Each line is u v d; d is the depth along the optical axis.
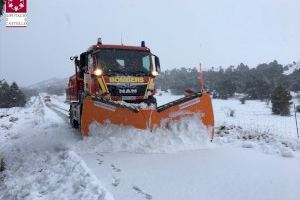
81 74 12.53
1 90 18.75
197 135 9.09
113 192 5.70
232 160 7.71
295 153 8.73
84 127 9.16
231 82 94.19
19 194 6.83
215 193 5.60
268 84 86.00
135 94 10.70
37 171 8.38
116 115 9.05
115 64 10.89
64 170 7.54
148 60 11.27
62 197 5.89
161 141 8.77
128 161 7.69
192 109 9.21
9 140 14.27
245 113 38.22
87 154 8.54
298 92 93.56
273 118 30.05
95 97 9.06
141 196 5.50
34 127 16.97
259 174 6.60
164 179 6.36
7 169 9.48
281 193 5.56
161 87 109.69
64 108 32.69
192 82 104.31
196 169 6.97
